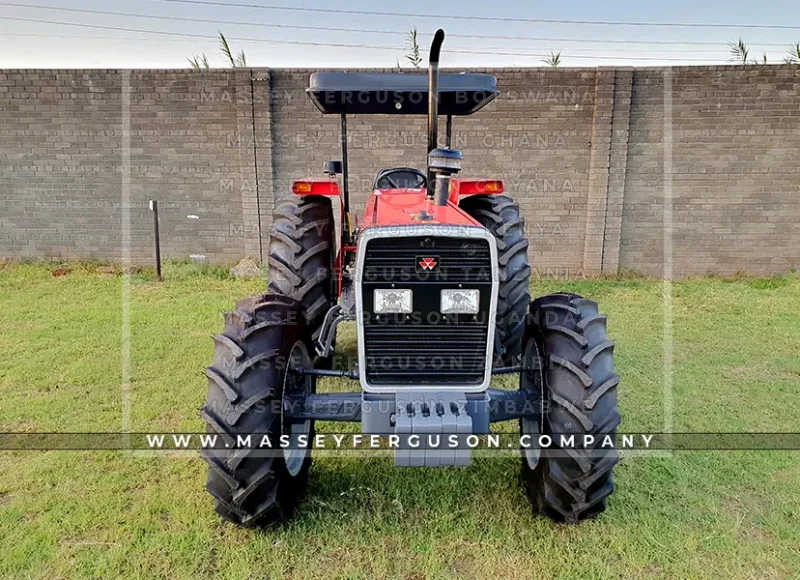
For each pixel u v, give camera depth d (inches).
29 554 90.5
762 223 270.5
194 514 100.3
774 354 179.3
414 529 97.1
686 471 114.9
